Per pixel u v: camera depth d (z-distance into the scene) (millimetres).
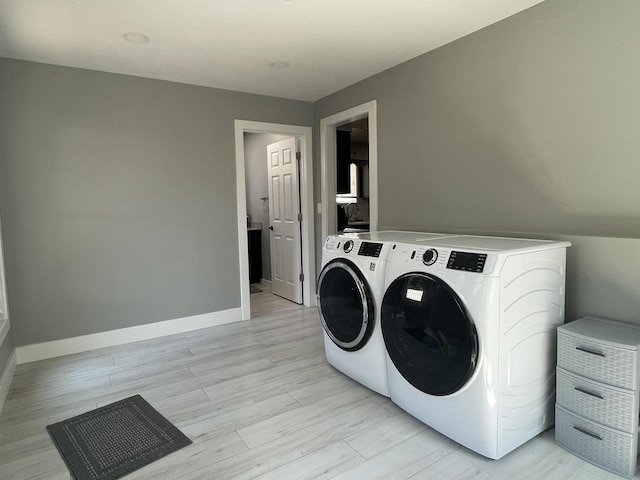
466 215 2797
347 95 3787
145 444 1976
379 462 1814
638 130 1945
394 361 2127
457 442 1918
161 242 3555
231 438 2014
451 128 2848
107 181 3285
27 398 2453
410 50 2928
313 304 4527
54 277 3109
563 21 2188
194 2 2176
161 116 3490
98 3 2162
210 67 3195
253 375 2738
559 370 1881
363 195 7004
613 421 1688
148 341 3453
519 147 2447
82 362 3002
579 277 2096
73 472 1786
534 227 2406
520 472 1735
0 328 2520
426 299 1914
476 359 1716
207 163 3740
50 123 3041
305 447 1932
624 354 1635
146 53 2879
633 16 1929
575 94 2166
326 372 2768
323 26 2512
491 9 2344
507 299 1722
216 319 3879
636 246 1878
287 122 4176
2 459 1882
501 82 2512
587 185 2152
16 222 2945
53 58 2930
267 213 5590
